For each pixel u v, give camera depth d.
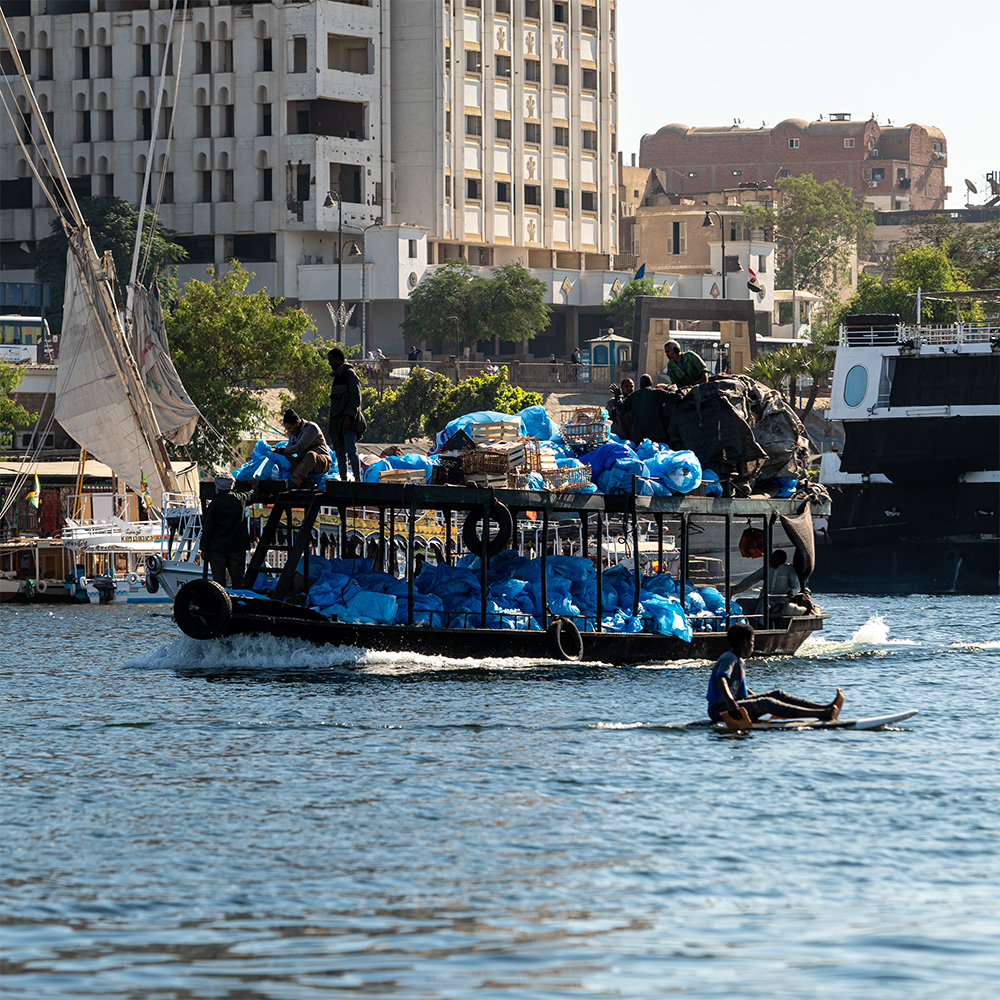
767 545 99.75
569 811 51.78
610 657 93.12
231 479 90.44
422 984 34.94
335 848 46.91
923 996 34.12
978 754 62.38
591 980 35.22
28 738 66.69
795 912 40.44
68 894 42.03
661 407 99.06
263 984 34.97
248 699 78.19
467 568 96.56
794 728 69.06
